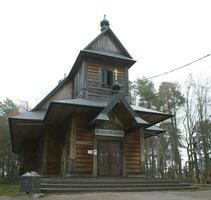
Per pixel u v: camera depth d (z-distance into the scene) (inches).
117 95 664.4
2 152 1603.1
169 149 1514.5
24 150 1005.8
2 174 1676.9
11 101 1856.5
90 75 771.4
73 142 657.6
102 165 669.9
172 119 1459.2
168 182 604.1
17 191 532.1
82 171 646.5
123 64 824.3
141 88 1581.0
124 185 543.5
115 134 698.2
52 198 414.0
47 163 791.7
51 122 777.6
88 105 646.5
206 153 1343.5
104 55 784.3
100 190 504.1
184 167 1446.9
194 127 1382.9
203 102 1396.4
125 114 690.2
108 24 858.1
